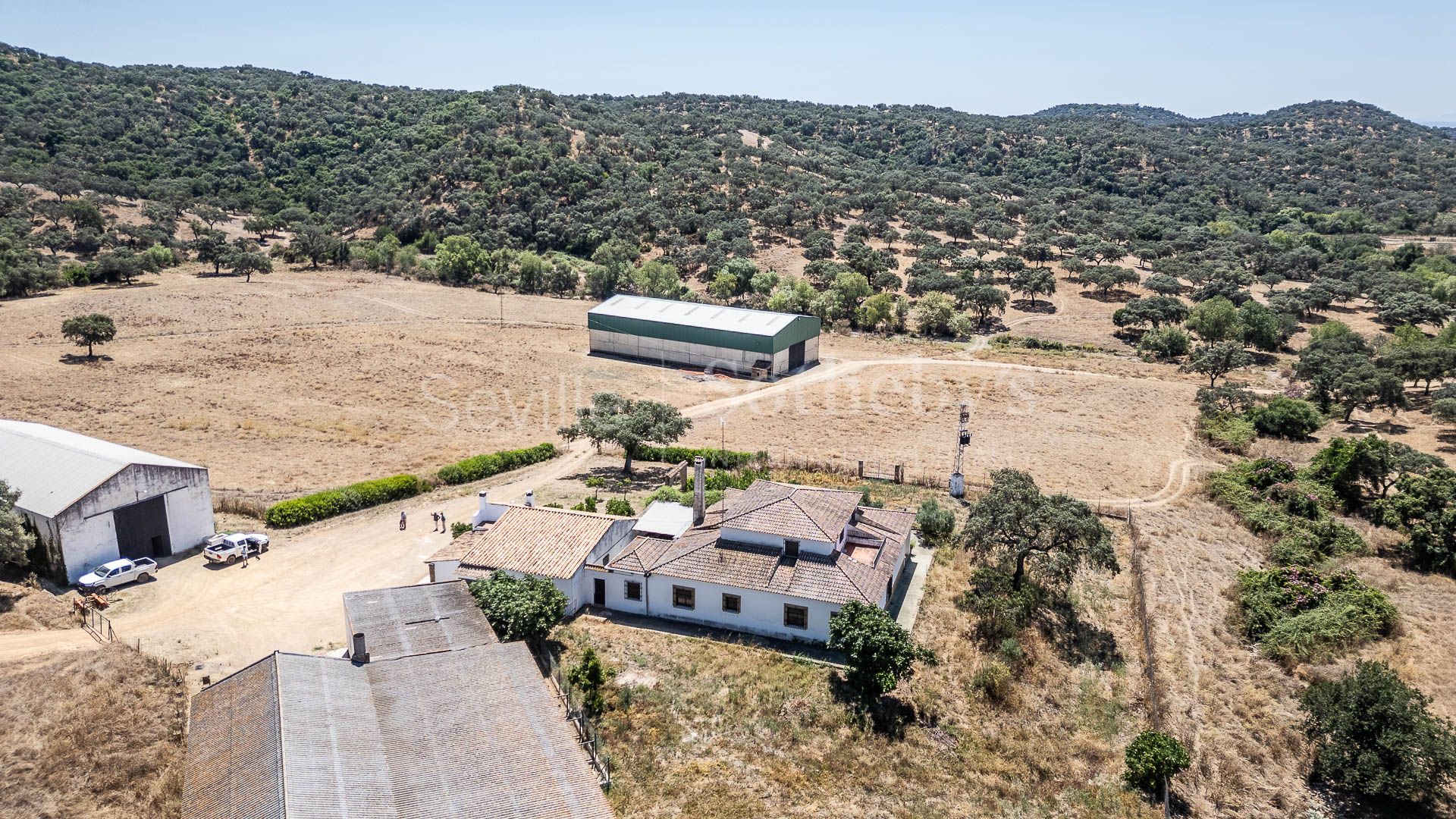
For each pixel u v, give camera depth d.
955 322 130.62
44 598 43.84
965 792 33.28
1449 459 72.94
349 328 122.19
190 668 38.25
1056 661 42.62
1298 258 168.25
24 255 141.62
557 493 62.66
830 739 35.72
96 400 83.31
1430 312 128.50
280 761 26.52
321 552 51.84
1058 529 45.91
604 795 30.97
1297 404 81.88
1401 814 32.66
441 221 190.25
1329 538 56.56
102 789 29.45
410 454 72.19
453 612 38.84
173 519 50.94
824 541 44.16
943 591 48.69
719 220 188.88
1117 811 32.59
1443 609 47.56
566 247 185.62
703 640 42.78
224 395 87.81
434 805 26.27
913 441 78.88
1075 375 106.88
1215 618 47.03
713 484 62.69
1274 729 37.28
